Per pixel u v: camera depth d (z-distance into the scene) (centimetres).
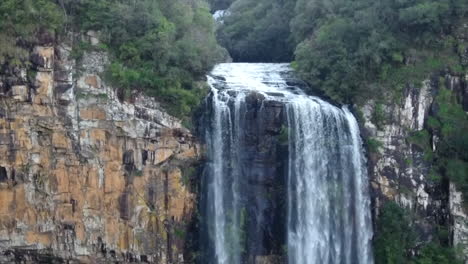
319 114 5281
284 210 5269
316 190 5294
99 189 4844
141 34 5022
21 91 4684
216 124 5172
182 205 5009
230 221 5212
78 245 4888
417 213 5247
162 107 4909
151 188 4922
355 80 5406
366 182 5347
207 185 5156
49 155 4788
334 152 5316
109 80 4812
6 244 4838
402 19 5403
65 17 4778
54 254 4916
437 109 5306
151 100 4878
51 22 4691
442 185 5231
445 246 5191
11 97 4684
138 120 4850
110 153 4841
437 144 5253
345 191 5319
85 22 4838
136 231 4900
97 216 4862
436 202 5253
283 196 5262
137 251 4919
